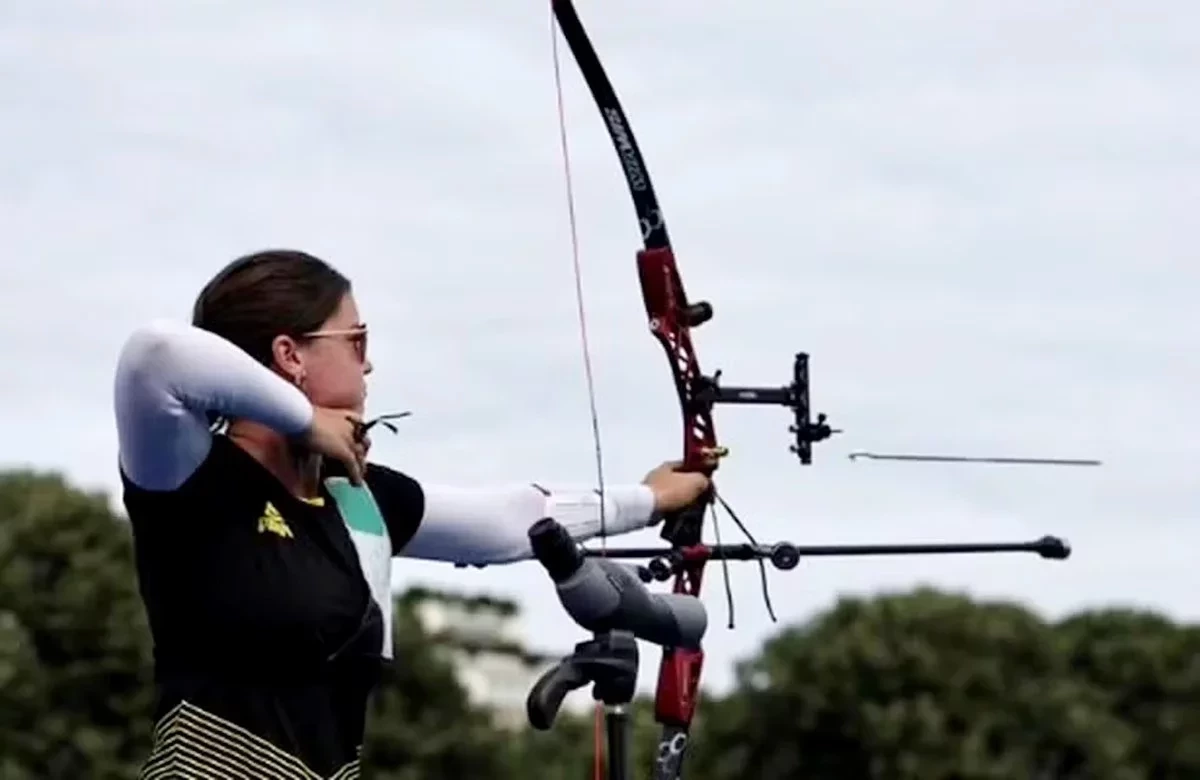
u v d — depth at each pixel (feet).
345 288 31.81
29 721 220.43
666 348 36.86
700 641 33.58
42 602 225.56
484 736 262.26
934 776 262.88
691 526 36.78
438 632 271.28
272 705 30.37
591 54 37.04
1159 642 294.05
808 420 36.94
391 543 33.55
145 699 227.20
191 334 29.58
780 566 36.17
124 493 30.68
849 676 267.59
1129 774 272.72
